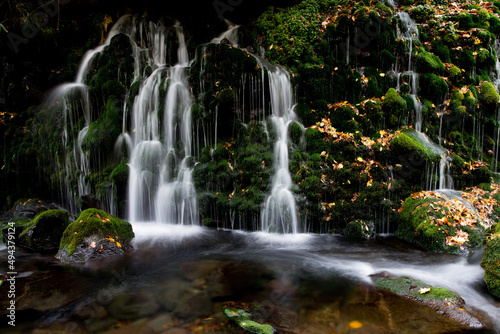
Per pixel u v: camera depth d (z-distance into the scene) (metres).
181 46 9.07
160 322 3.31
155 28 9.23
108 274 4.52
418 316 3.38
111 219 5.57
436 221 5.55
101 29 9.20
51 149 7.90
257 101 7.10
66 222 5.76
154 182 6.92
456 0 10.09
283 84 7.37
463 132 7.77
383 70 7.70
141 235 6.12
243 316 3.39
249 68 6.96
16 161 8.09
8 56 8.71
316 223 6.38
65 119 7.99
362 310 3.53
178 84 7.24
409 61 7.73
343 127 6.98
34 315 3.44
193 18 9.79
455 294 3.68
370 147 6.61
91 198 6.80
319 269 4.72
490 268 3.95
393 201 6.41
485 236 4.27
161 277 4.44
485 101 7.94
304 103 7.51
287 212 6.29
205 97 7.02
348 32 7.72
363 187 6.38
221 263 4.97
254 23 8.70
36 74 9.05
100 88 7.69
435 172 6.66
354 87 7.36
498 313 3.48
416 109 7.41
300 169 6.51
